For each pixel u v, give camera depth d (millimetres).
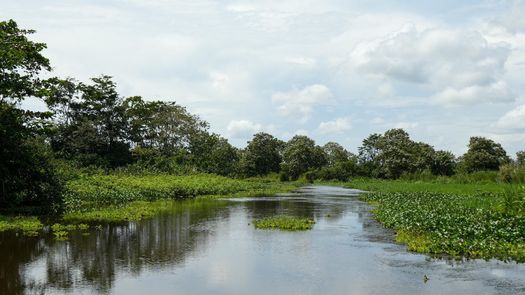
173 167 68938
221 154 88562
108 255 16875
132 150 74188
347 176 99188
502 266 14875
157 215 29703
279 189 64375
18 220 25078
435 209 26766
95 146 69188
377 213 29516
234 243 19359
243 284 13039
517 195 24766
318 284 13023
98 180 45250
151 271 14523
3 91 29969
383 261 15828
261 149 114062
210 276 13906
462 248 17016
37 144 39094
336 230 23141
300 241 19891
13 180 30891
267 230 23062
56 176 34562
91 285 12961
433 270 14477
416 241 18734
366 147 131500
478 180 62000
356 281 13312
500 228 19047
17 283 13164
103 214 28422
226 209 33781
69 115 71312
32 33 34000
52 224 24781
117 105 73250
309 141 127188
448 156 85188
